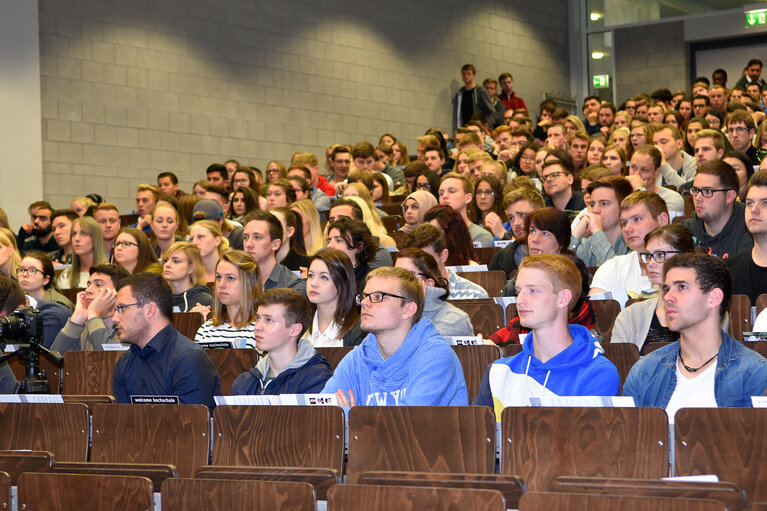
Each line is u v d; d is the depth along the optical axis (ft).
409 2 47.75
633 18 54.54
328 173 37.58
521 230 18.71
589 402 8.39
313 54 43.65
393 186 34.32
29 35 34.65
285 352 11.69
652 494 7.41
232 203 27.94
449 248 18.11
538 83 53.93
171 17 38.78
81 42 36.22
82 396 11.74
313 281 13.52
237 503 8.57
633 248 14.67
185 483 8.79
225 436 9.78
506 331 13.26
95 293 16.72
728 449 7.82
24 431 10.87
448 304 13.10
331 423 9.32
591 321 11.94
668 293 9.28
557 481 7.77
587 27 55.72
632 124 30.07
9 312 13.89
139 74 37.76
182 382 12.16
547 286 9.75
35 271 19.02
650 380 9.51
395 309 10.59
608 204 17.04
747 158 19.47
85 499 9.28
